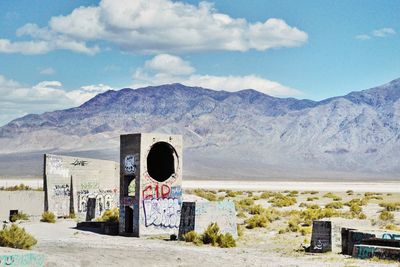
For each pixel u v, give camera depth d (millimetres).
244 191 132125
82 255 34000
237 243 44469
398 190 143000
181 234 47031
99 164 73750
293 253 38500
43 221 61625
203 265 32688
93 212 66500
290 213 66375
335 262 33875
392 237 36000
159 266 32000
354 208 69125
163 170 55031
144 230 49938
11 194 63344
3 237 35469
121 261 32531
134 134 51250
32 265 27422
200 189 142250
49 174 67125
